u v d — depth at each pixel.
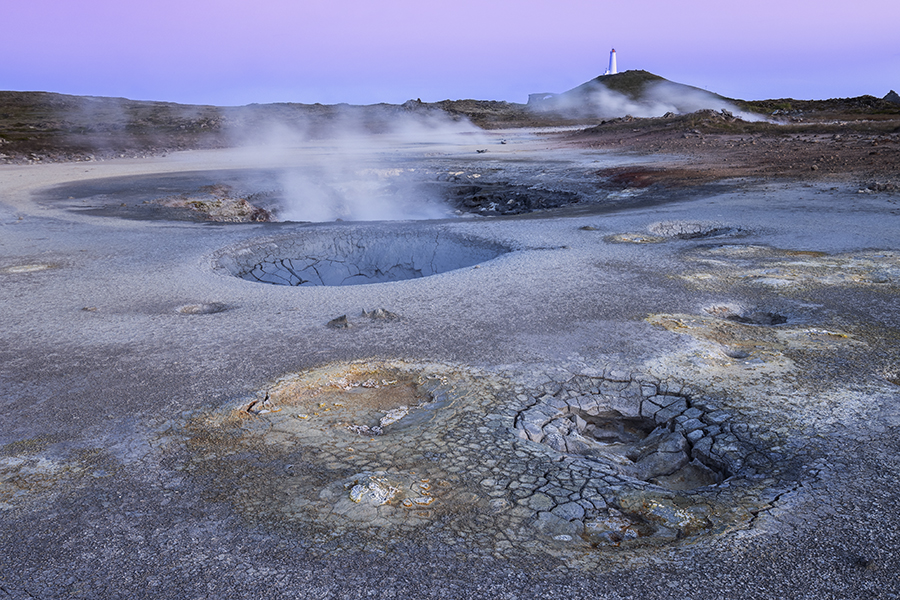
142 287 7.20
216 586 2.40
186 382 4.40
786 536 2.67
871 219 10.05
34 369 4.70
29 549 2.65
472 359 4.73
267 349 5.03
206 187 18.47
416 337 5.24
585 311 5.84
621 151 26.64
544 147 32.31
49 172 23.77
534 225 11.09
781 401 3.93
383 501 2.95
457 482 3.14
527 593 2.34
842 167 16.20
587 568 2.50
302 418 3.90
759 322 5.71
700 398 4.04
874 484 3.03
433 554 2.58
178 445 3.54
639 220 11.11
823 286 6.50
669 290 6.50
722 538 2.68
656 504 2.97
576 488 3.10
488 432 3.66
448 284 7.02
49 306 6.44
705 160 20.50
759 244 8.70
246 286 7.21
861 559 2.50
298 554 2.58
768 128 28.53
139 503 2.98
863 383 4.14
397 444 3.54
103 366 4.73
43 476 3.23
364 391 4.31
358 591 2.36
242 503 2.96
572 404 4.10
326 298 6.59
